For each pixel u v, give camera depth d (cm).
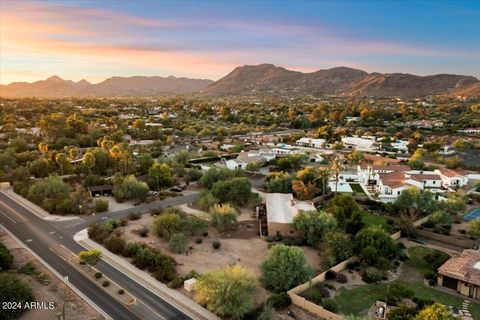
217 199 8888
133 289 5378
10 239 7119
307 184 10131
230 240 7269
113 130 19288
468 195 10175
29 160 12762
